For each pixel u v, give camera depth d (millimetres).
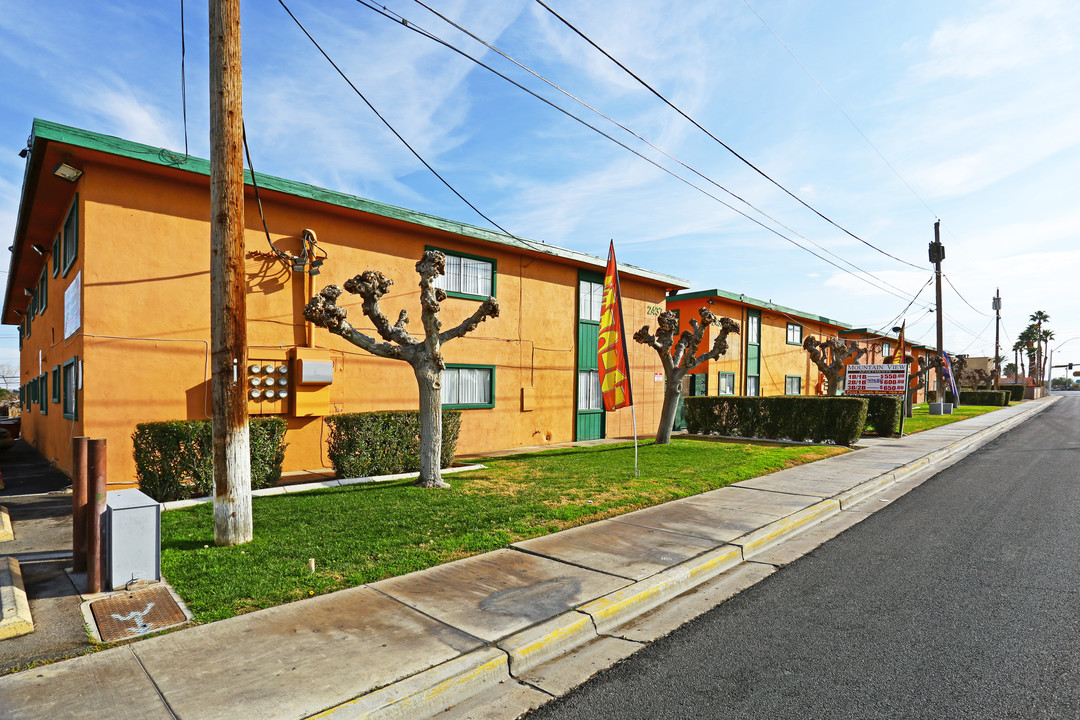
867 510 9172
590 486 9844
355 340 9492
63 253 11836
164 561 5746
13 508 8320
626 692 3779
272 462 9656
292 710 3297
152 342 9992
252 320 11141
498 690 3842
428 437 9914
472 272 15156
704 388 25094
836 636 4570
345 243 12523
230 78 6164
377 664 3834
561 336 17531
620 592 5188
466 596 5059
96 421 9438
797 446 16734
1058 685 3762
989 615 4926
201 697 3414
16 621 4207
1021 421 29344
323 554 6039
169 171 9953
